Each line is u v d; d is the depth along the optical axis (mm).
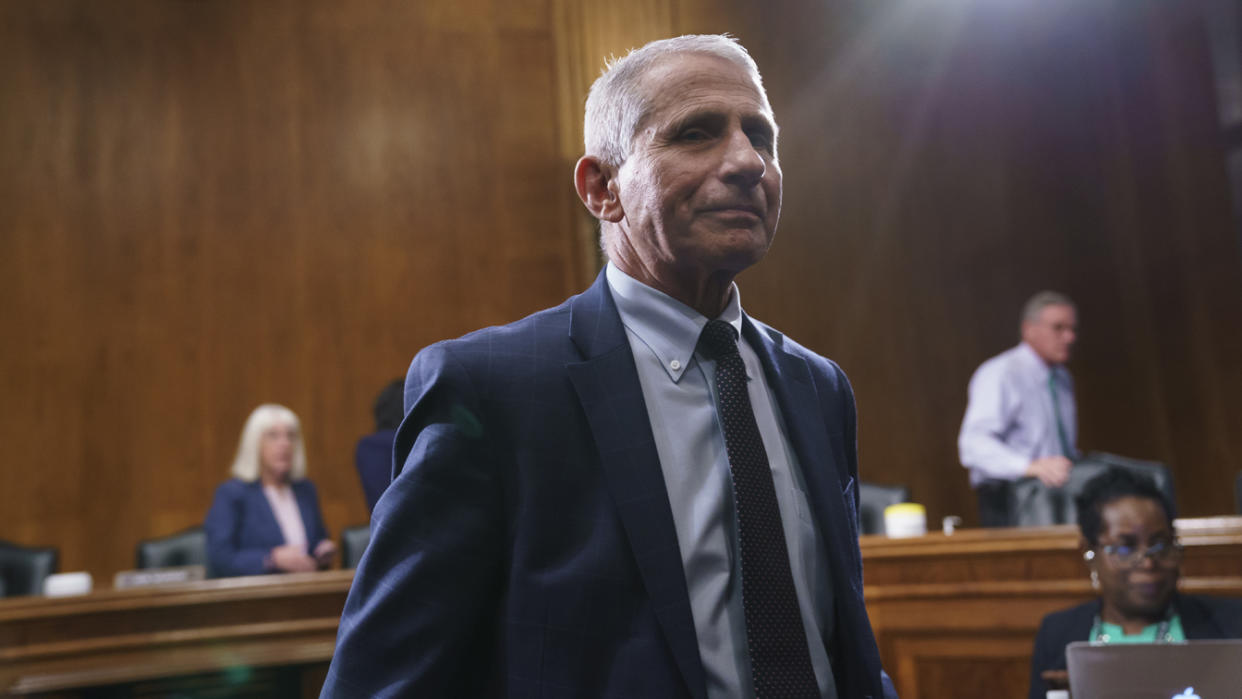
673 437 908
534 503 852
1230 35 6141
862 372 6500
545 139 6250
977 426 4215
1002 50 6965
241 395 5648
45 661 2586
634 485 860
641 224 944
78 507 5371
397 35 6133
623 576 834
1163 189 6566
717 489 891
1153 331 6629
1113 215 6816
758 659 830
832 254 6562
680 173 917
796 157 6590
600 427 880
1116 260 6785
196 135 5777
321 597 2807
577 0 6320
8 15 5621
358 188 5953
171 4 5836
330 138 5953
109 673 2541
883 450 6449
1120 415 6641
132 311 5574
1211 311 6293
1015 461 3994
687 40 974
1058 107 6949
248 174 5816
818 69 6695
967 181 6809
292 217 5840
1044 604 2652
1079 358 6742
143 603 2672
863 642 900
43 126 5590
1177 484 6461
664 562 836
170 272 5645
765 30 6629
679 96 931
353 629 836
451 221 6051
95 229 5582
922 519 3145
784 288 6465
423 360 925
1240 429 6129
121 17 5762
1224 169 6207
